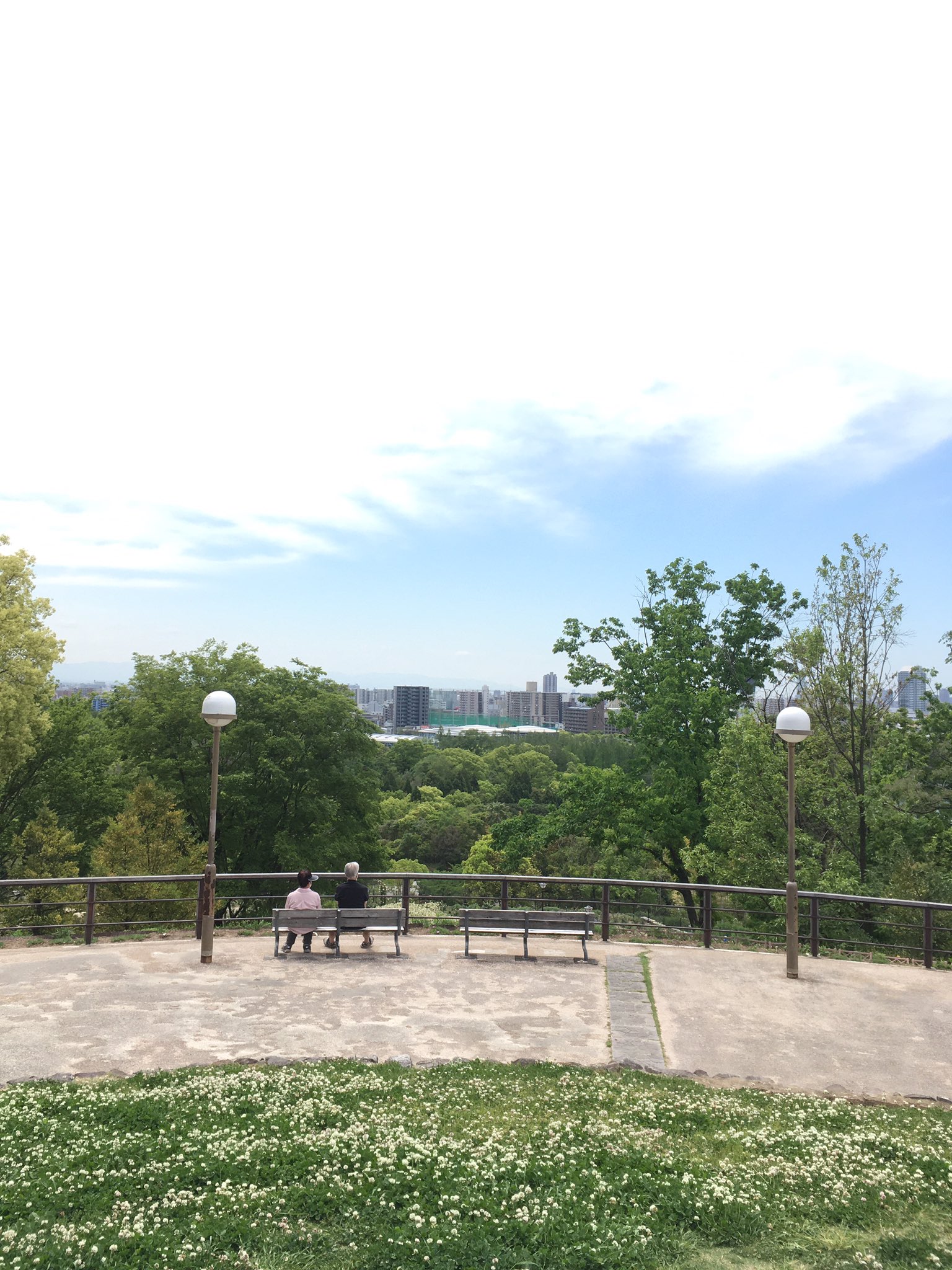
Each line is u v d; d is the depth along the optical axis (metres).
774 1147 7.01
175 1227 5.34
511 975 12.20
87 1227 5.23
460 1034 9.82
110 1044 9.08
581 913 13.20
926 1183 6.41
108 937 13.90
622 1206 5.88
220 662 38.38
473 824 93.81
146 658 38.47
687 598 30.81
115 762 40.72
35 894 28.89
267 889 35.72
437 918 15.81
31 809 39.22
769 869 23.61
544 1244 5.30
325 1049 9.18
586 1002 11.11
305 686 38.28
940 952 13.43
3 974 11.52
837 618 25.23
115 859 25.39
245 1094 7.67
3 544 33.78
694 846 26.78
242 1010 10.32
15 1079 8.04
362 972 12.12
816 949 14.03
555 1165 6.50
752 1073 9.02
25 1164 6.12
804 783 24.03
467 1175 6.22
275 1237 5.26
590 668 30.88
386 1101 7.71
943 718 28.30
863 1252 5.37
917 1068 9.27
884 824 24.44
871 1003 11.48
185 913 25.00
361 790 37.62
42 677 32.75
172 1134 6.78
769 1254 5.34
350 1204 5.73
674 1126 7.42
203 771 34.75
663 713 27.83
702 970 12.81
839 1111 7.91
